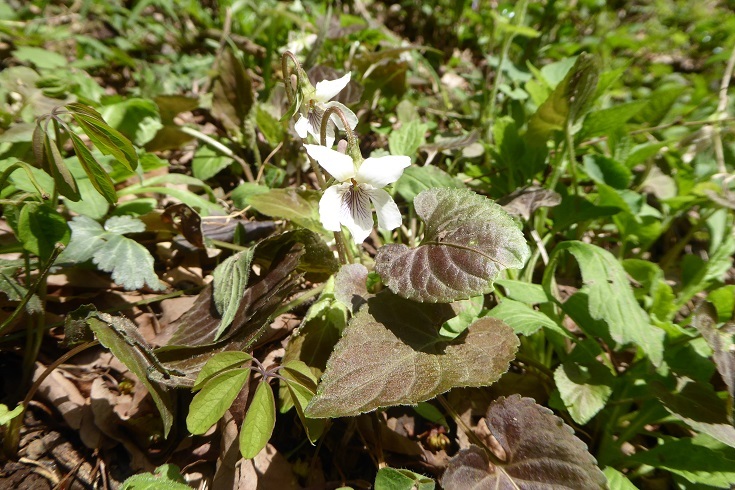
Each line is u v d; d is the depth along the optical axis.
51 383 0.11
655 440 0.12
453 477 0.09
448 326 0.11
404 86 0.21
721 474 0.10
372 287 0.12
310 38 0.24
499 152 0.17
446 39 0.30
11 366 0.12
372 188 0.10
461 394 0.12
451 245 0.10
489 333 0.10
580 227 0.16
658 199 0.16
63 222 0.10
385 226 0.10
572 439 0.09
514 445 0.09
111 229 0.12
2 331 0.10
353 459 0.11
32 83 0.16
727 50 0.28
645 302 0.13
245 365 0.10
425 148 0.17
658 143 0.16
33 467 0.10
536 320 0.11
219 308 0.11
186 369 0.10
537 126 0.15
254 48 0.23
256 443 0.09
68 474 0.10
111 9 0.25
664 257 0.16
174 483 0.09
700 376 0.11
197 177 0.17
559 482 0.09
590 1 0.31
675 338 0.12
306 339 0.11
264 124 0.17
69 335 0.10
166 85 0.21
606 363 0.12
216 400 0.09
